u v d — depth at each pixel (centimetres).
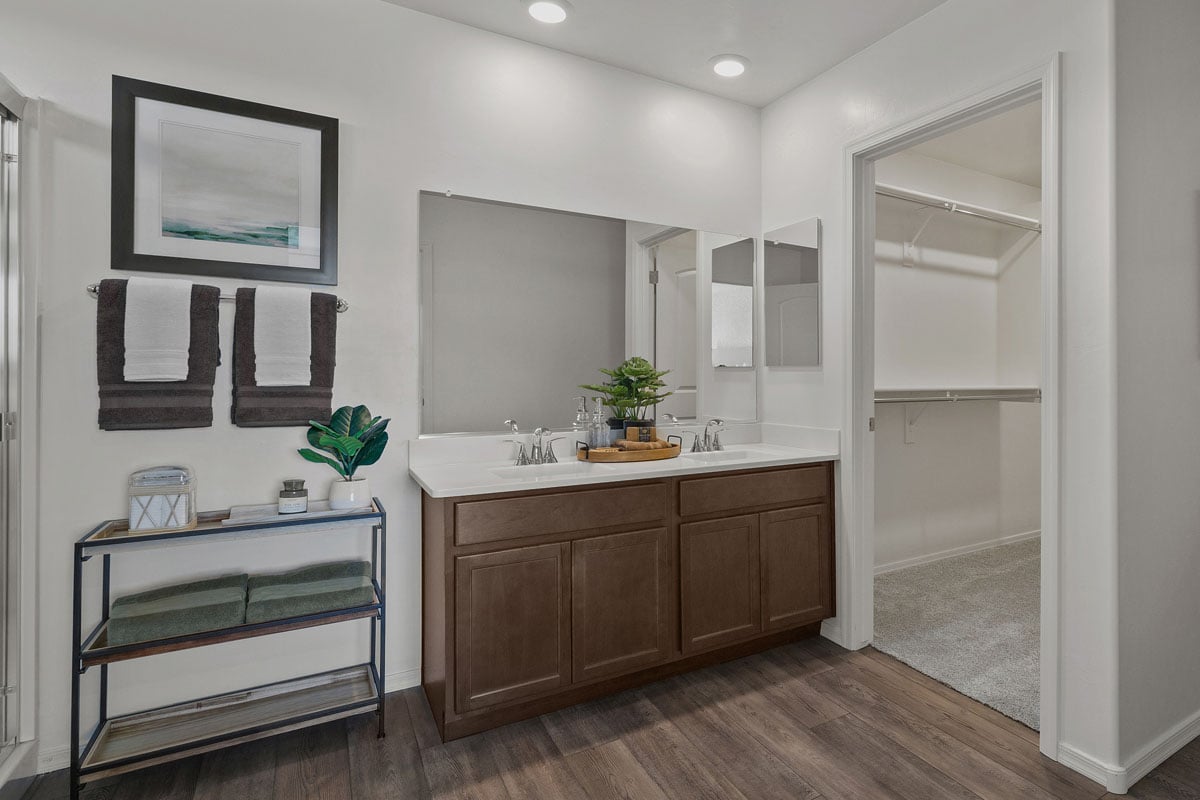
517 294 241
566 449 251
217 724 179
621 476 206
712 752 183
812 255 270
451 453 228
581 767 176
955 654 246
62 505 175
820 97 267
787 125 285
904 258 352
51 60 174
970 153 352
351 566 200
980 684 221
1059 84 178
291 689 200
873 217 260
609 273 261
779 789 166
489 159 236
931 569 356
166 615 165
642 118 268
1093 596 171
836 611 259
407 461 221
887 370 346
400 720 200
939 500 372
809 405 274
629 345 265
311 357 198
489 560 188
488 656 189
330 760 179
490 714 195
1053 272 179
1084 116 173
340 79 210
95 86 179
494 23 230
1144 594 175
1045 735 182
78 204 177
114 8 181
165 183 186
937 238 367
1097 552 170
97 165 179
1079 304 174
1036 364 384
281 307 193
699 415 282
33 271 170
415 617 222
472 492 184
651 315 270
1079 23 174
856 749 184
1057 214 178
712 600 228
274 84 201
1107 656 168
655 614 216
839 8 220
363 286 213
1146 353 175
